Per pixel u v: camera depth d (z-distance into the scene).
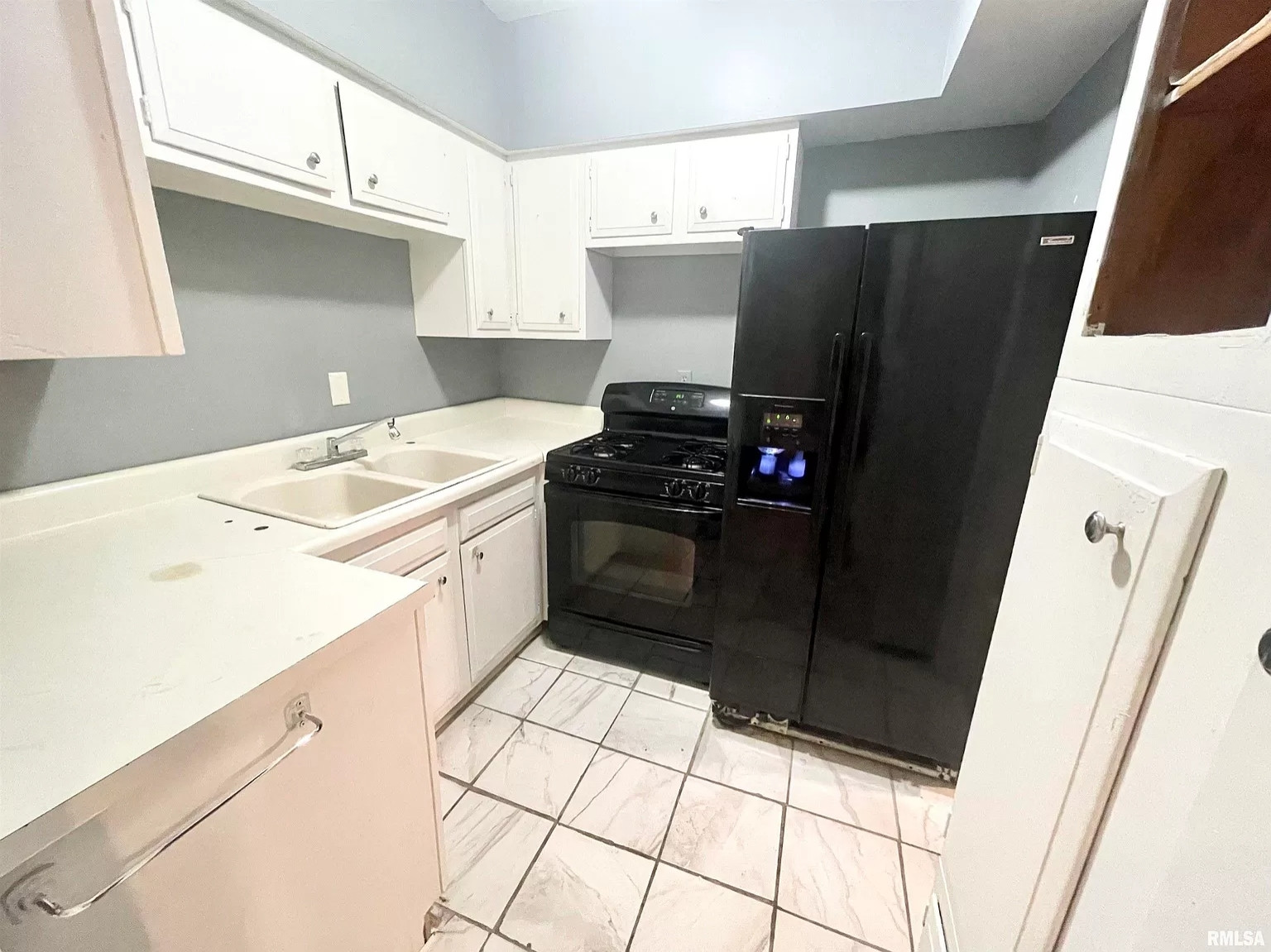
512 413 2.75
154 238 0.70
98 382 1.28
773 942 1.16
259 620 0.81
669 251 2.32
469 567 1.74
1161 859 0.42
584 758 1.66
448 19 1.98
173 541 1.13
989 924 0.72
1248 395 0.39
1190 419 0.46
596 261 2.27
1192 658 0.42
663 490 1.82
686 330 2.40
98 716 0.60
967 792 0.88
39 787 0.52
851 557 1.52
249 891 0.73
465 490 1.62
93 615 0.82
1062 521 0.68
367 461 1.88
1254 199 0.64
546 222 2.19
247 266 1.56
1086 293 0.73
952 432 1.35
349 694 0.84
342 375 1.90
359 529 1.26
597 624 2.11
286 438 1.73
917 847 1.39
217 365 1.52
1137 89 0.67
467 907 1.23
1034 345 1.24
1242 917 0.34
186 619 0.81
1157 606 0.46
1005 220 1.20
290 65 1.33
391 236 2.01
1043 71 1.50
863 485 1.46
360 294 1.94
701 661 1.95
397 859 1.00
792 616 1.63
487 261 2.13
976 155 1.94
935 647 1.49
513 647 2.16
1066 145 1.61
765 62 1.87
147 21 1.05
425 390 2.31
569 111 2.22
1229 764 0.36
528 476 2.03
